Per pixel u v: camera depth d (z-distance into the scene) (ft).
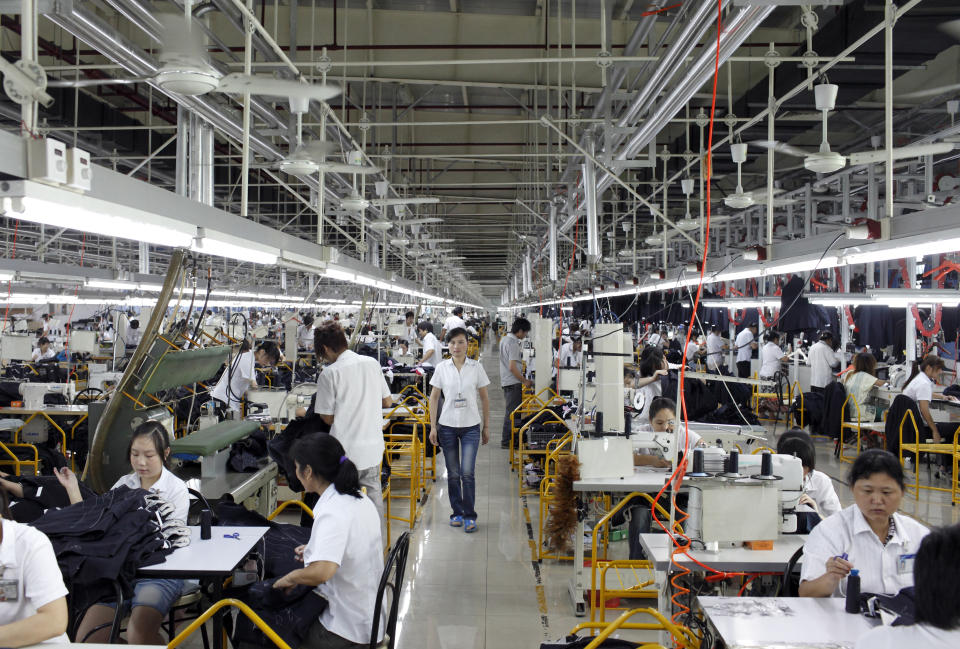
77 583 11.02
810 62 16.37
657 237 32.63
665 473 18.21
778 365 45.03
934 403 34.45
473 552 21.49
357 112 36.99
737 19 13.21
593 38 29.22
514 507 26.37
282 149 30.30
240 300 51.96
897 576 10.63
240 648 11.36
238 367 27.86
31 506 14.89
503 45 29.32
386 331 73.20
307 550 11.46
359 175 35.53
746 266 19.21
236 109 27.76
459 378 23.98
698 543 12.66
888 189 12.71
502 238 82.02
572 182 36.06
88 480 17.10
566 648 9.96
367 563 11.59
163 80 9.58
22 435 28.04
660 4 20.45
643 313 65.16
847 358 46.34
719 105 33.12
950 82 27.02
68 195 8.11
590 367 27.78
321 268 19.06
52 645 8.53
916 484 29.01
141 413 17.17
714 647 10.13
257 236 14.24
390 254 63.72
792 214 39.65
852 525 10.93
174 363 17.43
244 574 12.84
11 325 55.77
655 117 19.94
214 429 19.89
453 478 23.97
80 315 67.10
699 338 56.18
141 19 16.16
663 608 13.03
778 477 12.85
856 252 13.57
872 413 36.60
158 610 12.53
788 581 11.67
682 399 12.03
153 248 64.59
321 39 29.07
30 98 8.19
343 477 11.75
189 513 16.34
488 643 15.53
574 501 17.28
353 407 17.49
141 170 37.86
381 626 11.56
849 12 21.15
